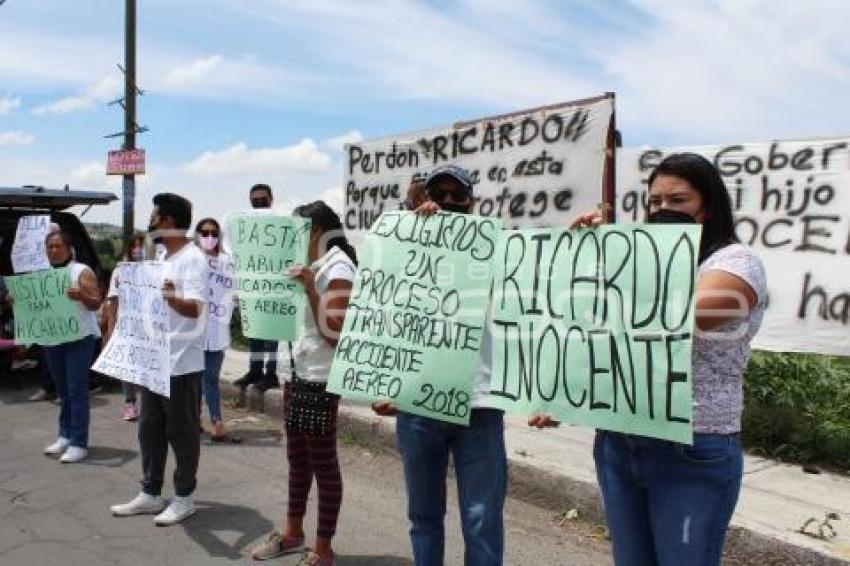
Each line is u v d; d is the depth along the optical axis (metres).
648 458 2.50
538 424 2.84
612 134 5.64
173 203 4.70
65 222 9.25
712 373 2.42
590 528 4.77
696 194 2.54
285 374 4.32
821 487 5.00
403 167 7.46
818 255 5.18
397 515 4.99
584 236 2.77
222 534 4.63
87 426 6.16
